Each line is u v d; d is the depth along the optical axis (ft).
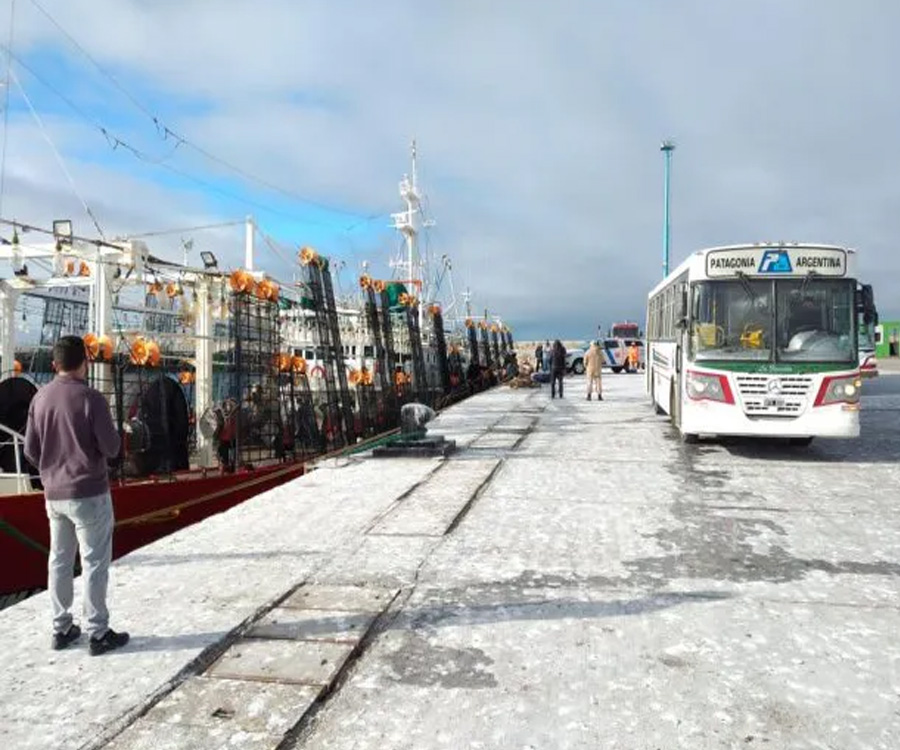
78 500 15.16
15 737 12.26
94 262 39.68
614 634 16.43
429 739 12.21
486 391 113.80
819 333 38.73
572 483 33.68
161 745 12.01
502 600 18.56
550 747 11.94
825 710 13.12
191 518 36.37
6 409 34.63
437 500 29.91
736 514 27.76
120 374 34.65
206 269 45.80
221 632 16.48
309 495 31.14
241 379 41.34
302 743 12.13
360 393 58.65
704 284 39.99
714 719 12.80
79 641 16.07
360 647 15.84
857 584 19.86
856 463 39.17
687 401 40.34
